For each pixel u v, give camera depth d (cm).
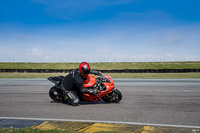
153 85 1173
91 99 655
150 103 666
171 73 2475
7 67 3553
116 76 2072
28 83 1322
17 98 768
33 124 440
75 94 640
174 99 733
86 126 427
